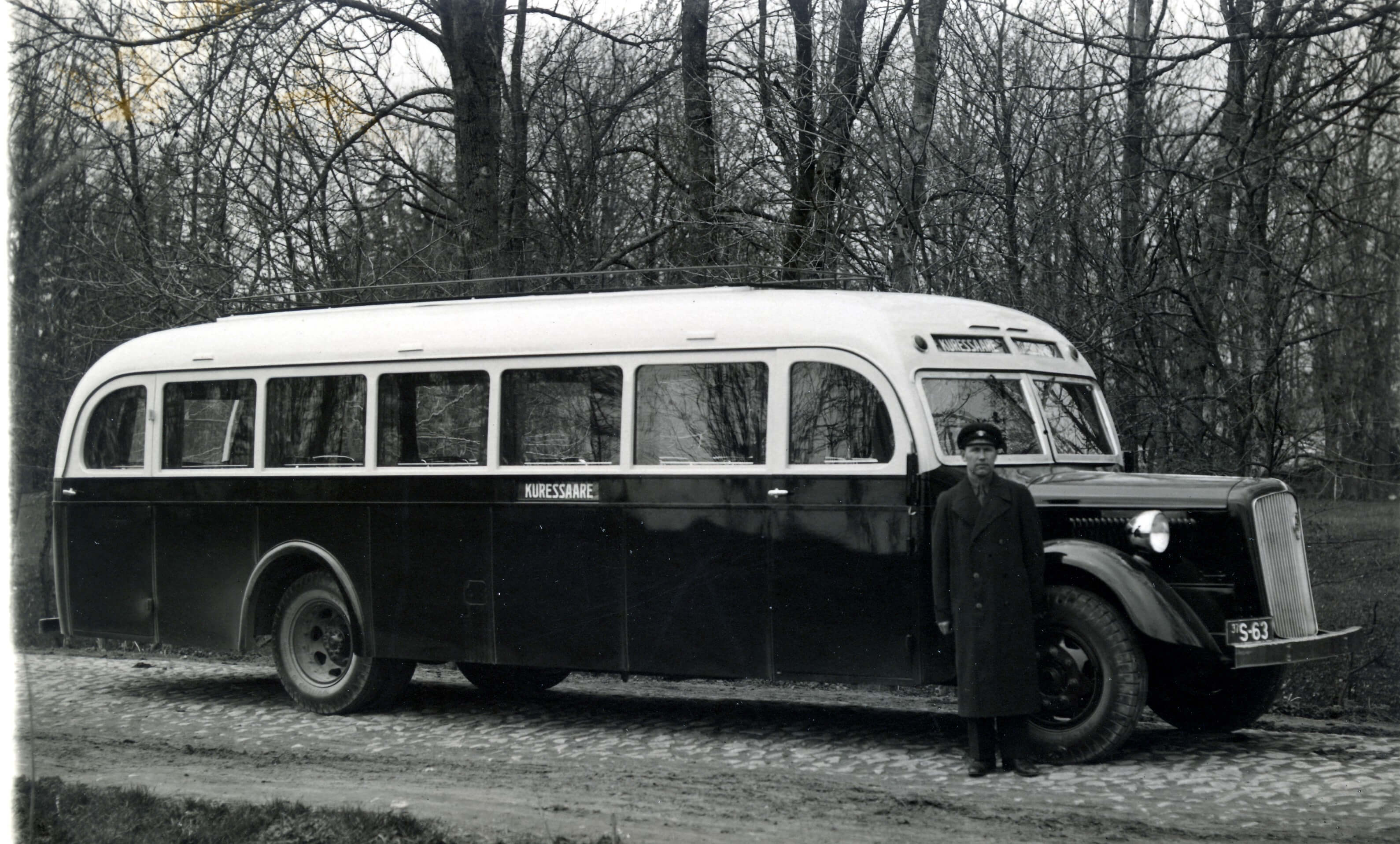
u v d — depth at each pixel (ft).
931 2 45.34
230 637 37.14
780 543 29.43
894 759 28.32
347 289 39.73
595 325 32.27
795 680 29.30
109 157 58.39
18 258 58.44
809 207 47.32
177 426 38.24
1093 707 26.68
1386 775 25.41
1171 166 41.55
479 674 39.50
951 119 45.34
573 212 67.36
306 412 36.19
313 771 28.73
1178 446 41.09
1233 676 29.45
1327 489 39.88
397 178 62.08
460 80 56.95
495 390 33.30
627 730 32.81
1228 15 40.93
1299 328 38.96
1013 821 22.94
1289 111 39.42
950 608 26.66
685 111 55.93
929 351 29.30
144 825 22.97
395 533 34.55
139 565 38.58
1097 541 27.78
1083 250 41.34
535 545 32.53
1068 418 31.94
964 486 26.73
